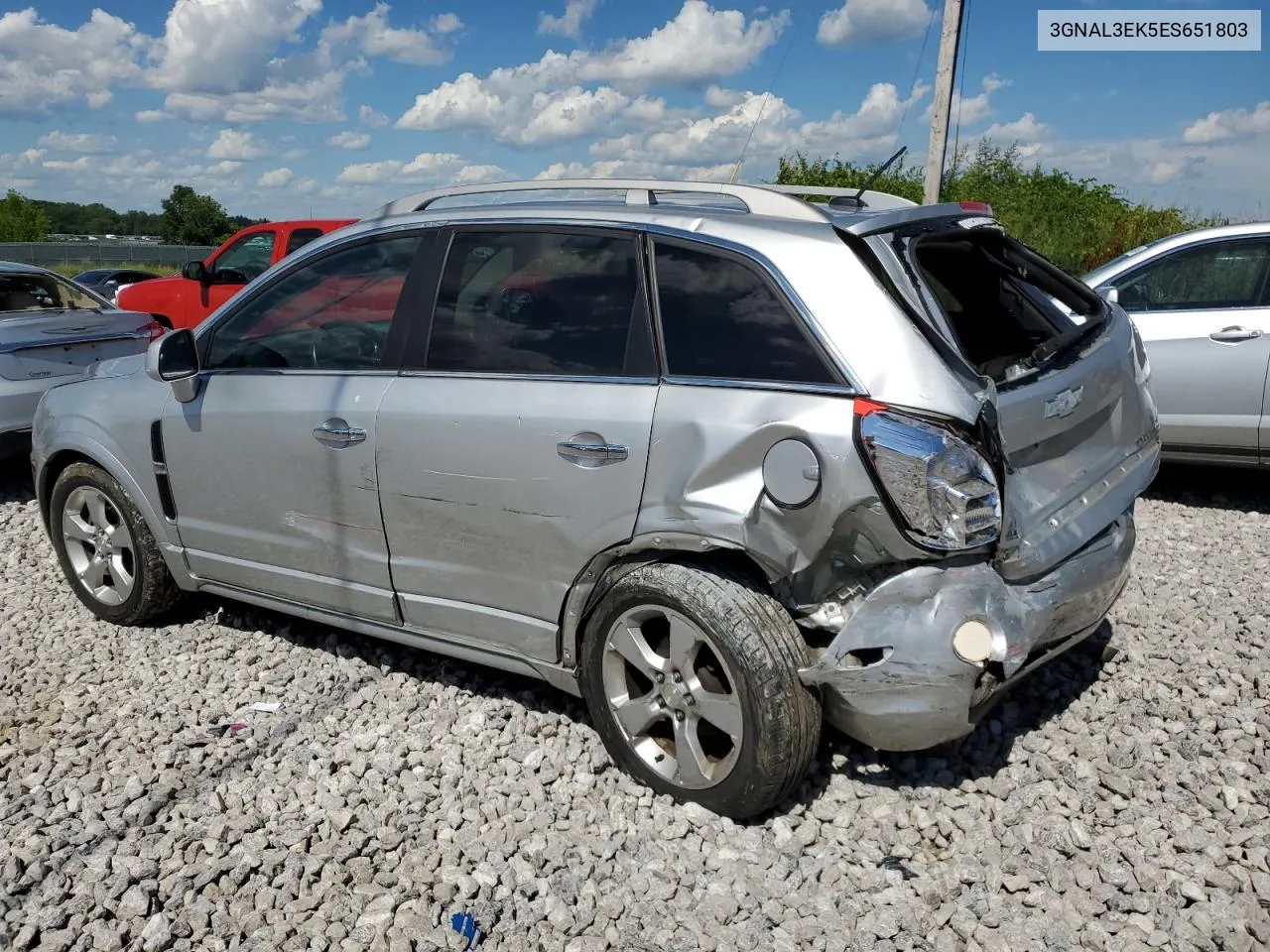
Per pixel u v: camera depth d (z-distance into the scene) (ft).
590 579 11.15
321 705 13.43
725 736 11.09
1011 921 9.21
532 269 11.66
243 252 39.14
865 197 12.51
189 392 14.12
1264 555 18.54
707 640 10.08
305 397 13.02
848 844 10.32
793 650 9.86
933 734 9.68
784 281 10.03
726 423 9.92
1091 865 9.90
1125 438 12.00
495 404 11.39
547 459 11.01
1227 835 10.28
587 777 11.42
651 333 10.69
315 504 13.12
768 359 9.96
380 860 10.21
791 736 9.86
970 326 10.59
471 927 9.21
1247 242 21.56
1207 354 21.45
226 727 12.94
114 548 15.92
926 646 9.34
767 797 10.12
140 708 13.53
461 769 11.81
